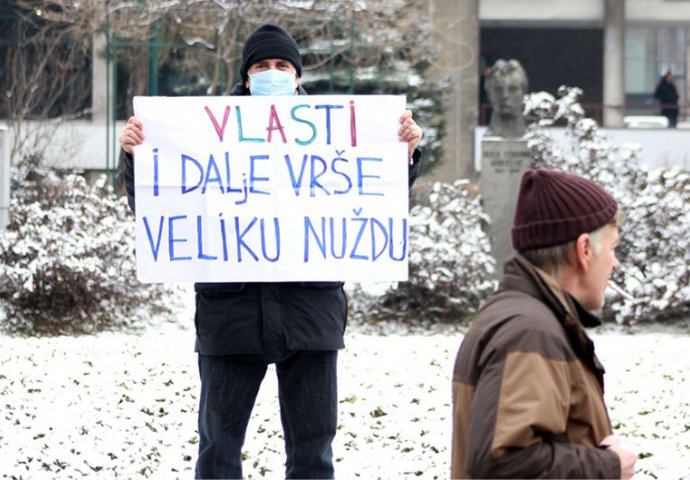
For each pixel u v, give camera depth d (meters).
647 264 19.78
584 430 4.55
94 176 37.44
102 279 18.91
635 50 54.59
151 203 7.02
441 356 12.95
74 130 34.03
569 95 22.00
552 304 4.58
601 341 15.11
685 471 9.14
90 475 9.23
